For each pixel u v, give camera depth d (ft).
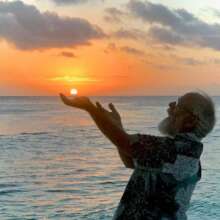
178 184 8.75
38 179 67.67
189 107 9.11
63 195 55.83
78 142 122.72
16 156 93.50
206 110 9.13
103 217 44.60
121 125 9.22
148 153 8.66
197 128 9.11
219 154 88.38
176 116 9.24
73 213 46.39
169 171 8.70
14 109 368.07
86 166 80.94
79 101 8.50
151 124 173.17
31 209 48.32
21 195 55.77
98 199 53.31
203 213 42.11
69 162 85.87
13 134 143.84
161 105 465.88
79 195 55.83
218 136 123.54
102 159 90.38
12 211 47.39
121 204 8.90
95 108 8.57
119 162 85.92
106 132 8.59
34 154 96.99
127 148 8.65
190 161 8.89
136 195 8.78
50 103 573.74
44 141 124.88
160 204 8.70
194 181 9.11
